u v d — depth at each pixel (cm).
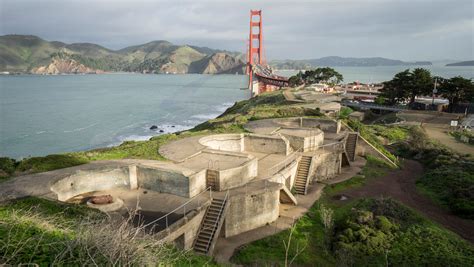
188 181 1744
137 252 830
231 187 1912
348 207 2220
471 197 2297
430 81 6819
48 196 1523
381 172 3036
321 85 9769
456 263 1512
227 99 12456
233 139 2716
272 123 3469
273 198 1950
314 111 4200
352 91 9969
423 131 4697
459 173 2752
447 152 3422
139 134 6322
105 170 1862
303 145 2750
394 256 1591
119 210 1612
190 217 1565
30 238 818
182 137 2797
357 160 3278
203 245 1588
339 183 2680
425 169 3253
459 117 5934
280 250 1677
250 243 1727
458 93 6391
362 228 1798
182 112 9112
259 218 1900
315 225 1956
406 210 2077
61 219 1195
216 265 1254
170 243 1319
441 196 2464
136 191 1862
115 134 6306
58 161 2028
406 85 6931
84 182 1825
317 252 1695
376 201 2172
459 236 1867
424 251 1620
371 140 3684
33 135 6125
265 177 2127
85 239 822
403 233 1788
